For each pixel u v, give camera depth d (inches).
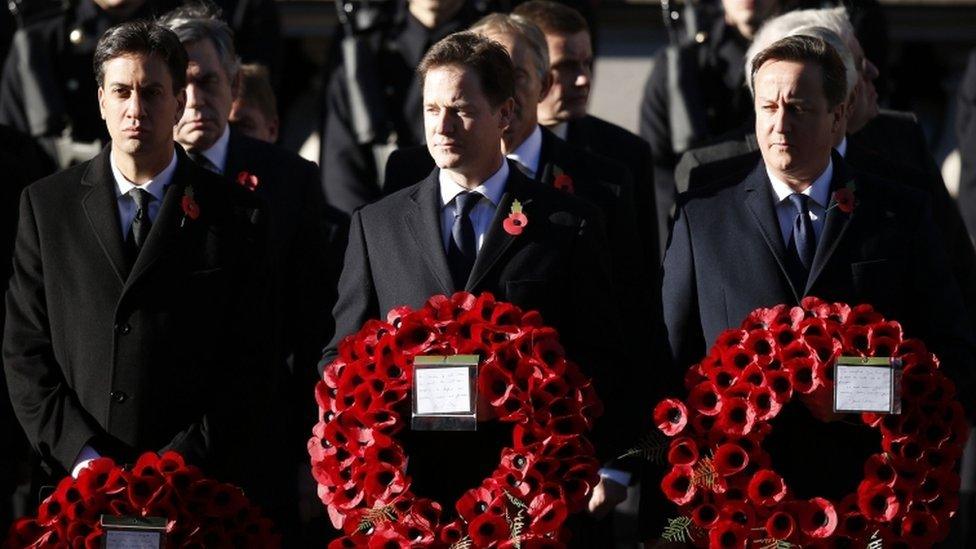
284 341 1080.2
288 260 1092.5
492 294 932.0
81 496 927.7
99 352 954.7
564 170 1083.9
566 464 906.7
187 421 959.6
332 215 1171.3
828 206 951.6
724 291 948.0
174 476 932.0
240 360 968.9
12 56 1288.1
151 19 1200.8
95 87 1274.6
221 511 938.7
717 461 907.4
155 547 927.7
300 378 1067.9
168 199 964.0
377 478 909.2
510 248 940.6
